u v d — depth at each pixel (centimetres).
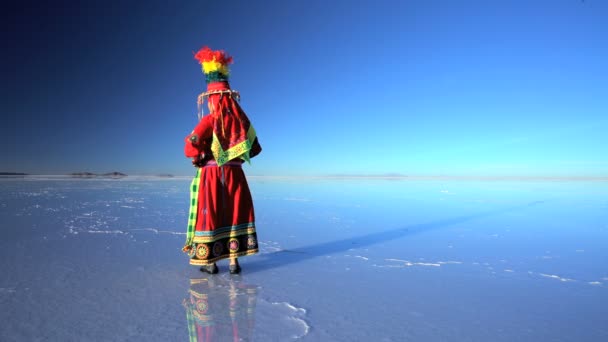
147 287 218
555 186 1614
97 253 296
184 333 157
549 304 195
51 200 716
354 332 160
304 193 1077
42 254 291
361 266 271
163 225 434
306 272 255
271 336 155
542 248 333
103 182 1598
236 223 254
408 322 171
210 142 254
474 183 1998
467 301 199
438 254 309
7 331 157
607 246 343
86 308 184
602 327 167
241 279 237
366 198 889
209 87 258
